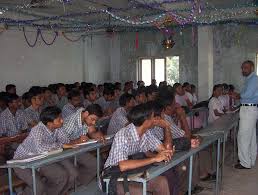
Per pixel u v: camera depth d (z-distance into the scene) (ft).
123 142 6.98
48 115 8.95
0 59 19.76
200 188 10.93
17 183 9.24
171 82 28.02
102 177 7.04
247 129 12.89
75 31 24.54
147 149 7.78
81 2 17.66
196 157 10.37
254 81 12.53
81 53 26.68
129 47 29.32
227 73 25.50
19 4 18.01
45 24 21.62
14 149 11.05
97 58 28.25
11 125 12.26
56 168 9.24
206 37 24.35
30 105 13.87
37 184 8.76
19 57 21.02
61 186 9.29
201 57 24.64
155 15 20.57
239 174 12.62
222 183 11.63
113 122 12.22
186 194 9.84
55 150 8.76
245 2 18.88
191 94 21.27
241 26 24.76
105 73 29.27
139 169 6.77
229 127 11.69
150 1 16.96
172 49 27.37
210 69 24.84
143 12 20.18
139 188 6.77
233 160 14.33
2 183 9.20
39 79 22.58
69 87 20.01
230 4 19.34
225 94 19.15
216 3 18.99
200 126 18.31
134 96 13.83
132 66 29.30
